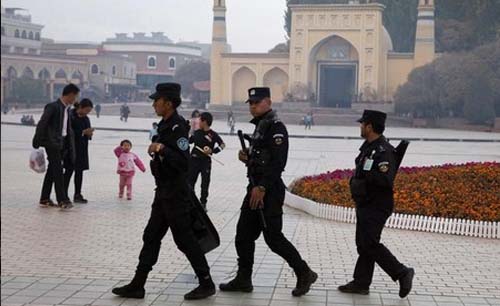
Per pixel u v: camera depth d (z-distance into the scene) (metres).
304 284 5.62
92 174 15.50
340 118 51.69
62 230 8.41
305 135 37.06
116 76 37.41
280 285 6.00
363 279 5.75
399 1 58.84
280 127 5.54
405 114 49.78
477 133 41.16
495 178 9.73
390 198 5.65
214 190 13.24
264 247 7.62
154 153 5.36
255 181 5.55
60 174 9.95
